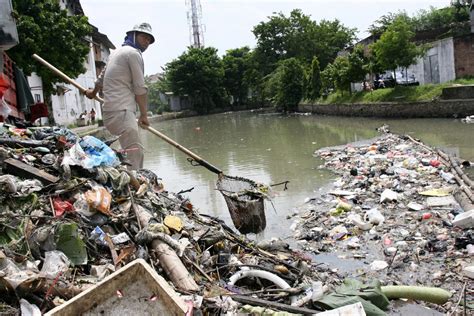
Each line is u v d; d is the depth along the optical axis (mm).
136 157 5441
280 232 5703
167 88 52344
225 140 17844
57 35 17234
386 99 22000
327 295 3451
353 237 5289
